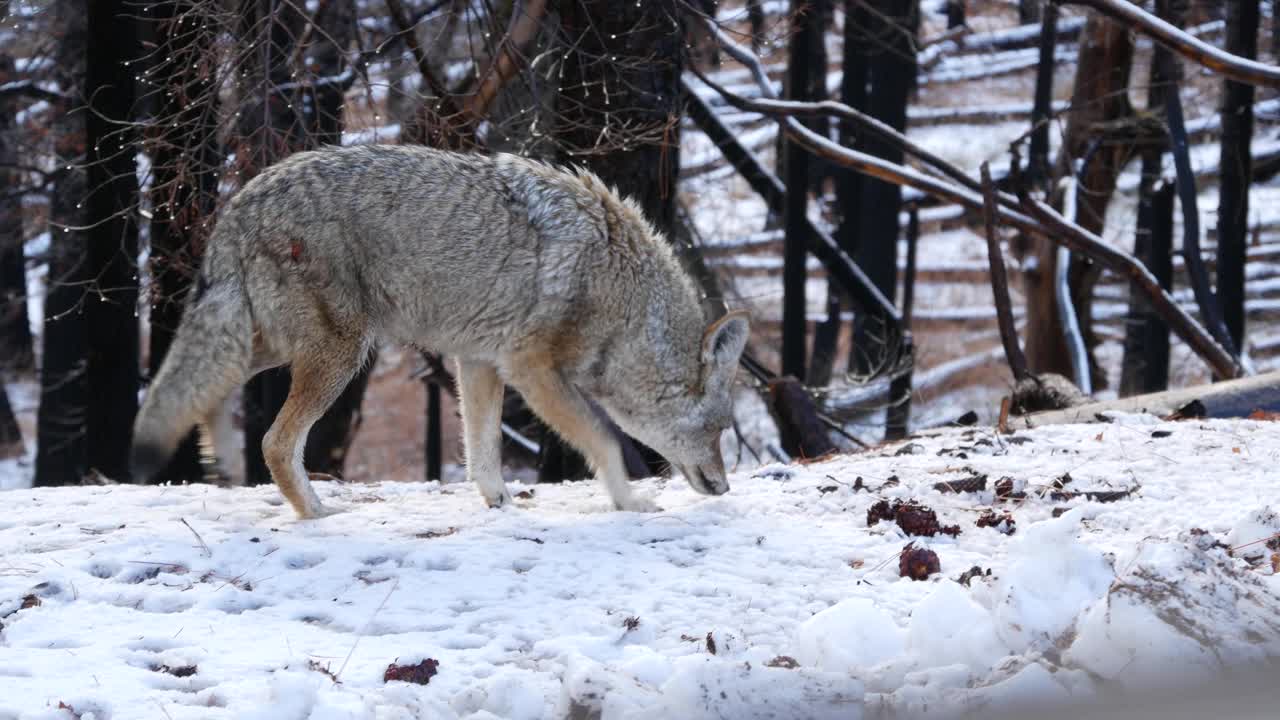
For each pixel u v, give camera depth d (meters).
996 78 56.22
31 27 29.83
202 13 14.59
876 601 7.62
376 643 7.23
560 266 10.03
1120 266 21.17
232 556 8.92
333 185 9.77
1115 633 5.93
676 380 10.67
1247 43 29.72
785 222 27.12
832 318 38.62
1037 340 29.67
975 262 51.03
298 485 10.05
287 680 6.03
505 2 18.27
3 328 37.81
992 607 6.78
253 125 16.22
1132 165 45.34
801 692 5.99
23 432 43.03
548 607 7.81
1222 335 24.78
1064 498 9.78
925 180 21.44
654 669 6.42
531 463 30.34
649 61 16.48
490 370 10.69
